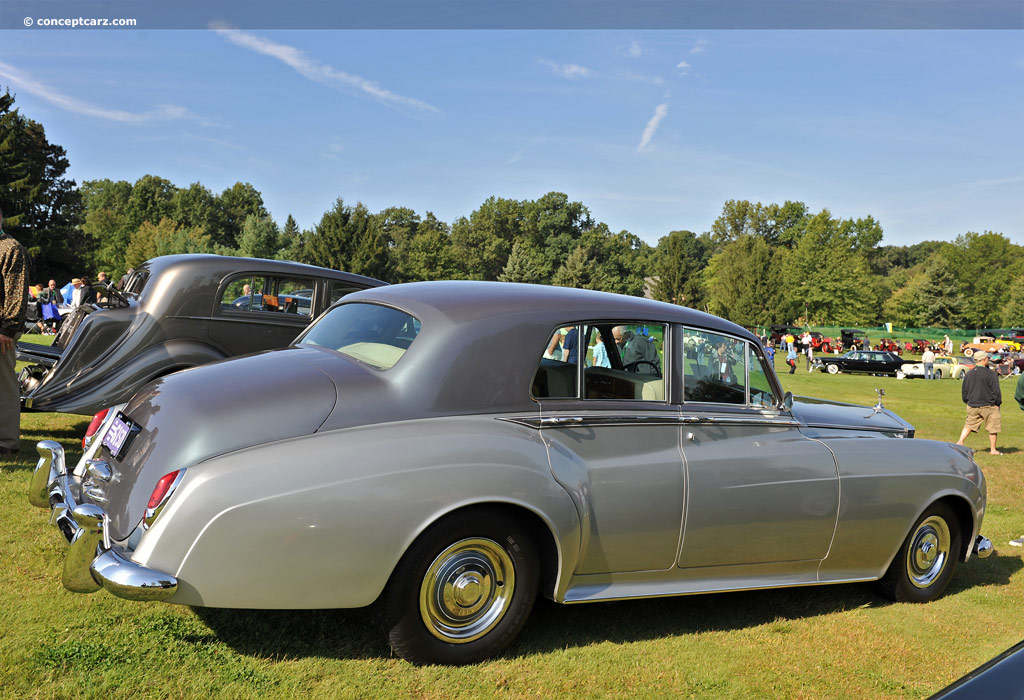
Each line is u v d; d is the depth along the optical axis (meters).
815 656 3.52
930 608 4.32
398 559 2.84
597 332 3.55
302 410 2.95
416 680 2.93
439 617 3.02
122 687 2.72
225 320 7.18
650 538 3.46
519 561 3.13
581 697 2.94
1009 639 3.89
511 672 3.08
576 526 3.20
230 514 2.65
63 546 4.05
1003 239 115.00
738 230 134.25
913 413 18.34
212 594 2.65
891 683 3.27
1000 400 11.39
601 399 3.50
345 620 3.43
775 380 4.10
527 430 3.24
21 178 49.47
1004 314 104.56
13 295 5.73
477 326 3.29
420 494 2.85
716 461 3.64
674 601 4.13
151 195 128.25
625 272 117.06
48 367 6.95
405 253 99.50
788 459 3.83
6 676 2.73
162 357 6.83
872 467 4.09
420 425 3.04
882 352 37.09
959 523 4.55
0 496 4.85
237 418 2.88
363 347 3.45
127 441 3.13
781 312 81.94
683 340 3.79
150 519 2.68
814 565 4.01
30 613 3.26
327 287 7.82
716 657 3.42
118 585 2.55
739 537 3.70
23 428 7.43
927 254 182.50
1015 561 5.44
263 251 75.75
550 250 114.88
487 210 115.69
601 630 3.62
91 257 71.88
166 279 6.96
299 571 2.72
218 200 131.88
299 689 2.80
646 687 3.07
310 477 2.74
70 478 3.40
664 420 3.61
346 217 62.06
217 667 2.92
